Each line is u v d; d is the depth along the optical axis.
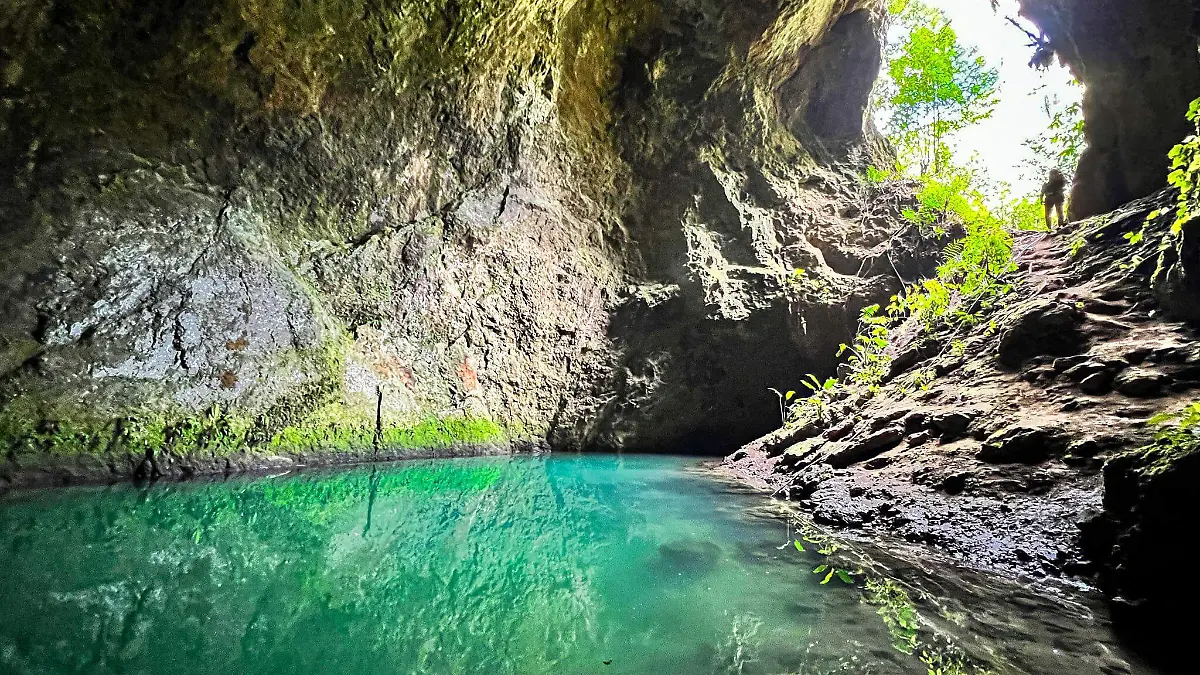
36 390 4.21
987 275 6.11
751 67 9.59
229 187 5.55
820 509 3.85
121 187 4.81
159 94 5.02
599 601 2.25
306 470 5.41
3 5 4.12
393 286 6.73
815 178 10.27
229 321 5.30
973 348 5.11
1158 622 1.99
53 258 4.42
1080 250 5.62
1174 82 6.09
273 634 1.92
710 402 8.59
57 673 1.54
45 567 2.43
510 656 1.77
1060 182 7.89
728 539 3.18
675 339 8.70
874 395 5.66
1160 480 2.14
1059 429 3.34
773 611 2.12
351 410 6.03
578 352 8.50
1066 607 2.15
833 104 11.13
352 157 6.32
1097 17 6.50
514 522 3.70
